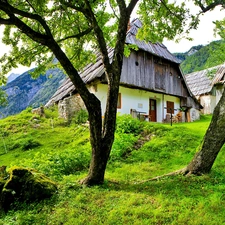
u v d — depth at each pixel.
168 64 22.31
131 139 11.46
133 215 4.86
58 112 18.52
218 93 27.39
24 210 5.57
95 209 5.23
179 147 10.41
